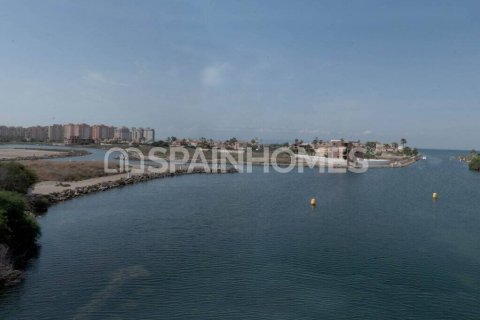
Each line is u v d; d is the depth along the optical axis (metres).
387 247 48.72
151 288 35.38
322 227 59.25
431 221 64.81
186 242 49.62
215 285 36.25
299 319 30.31
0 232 39.62
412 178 145.62
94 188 95.69
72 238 50.75
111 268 40.09
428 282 37.72
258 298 33.75
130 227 57.16
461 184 125.19
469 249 48.25
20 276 37.44
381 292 35.38
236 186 111.88
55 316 30.16
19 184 71.00
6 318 29.70
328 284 36.91
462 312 31.92
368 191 105.12
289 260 43.28
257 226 59.22
